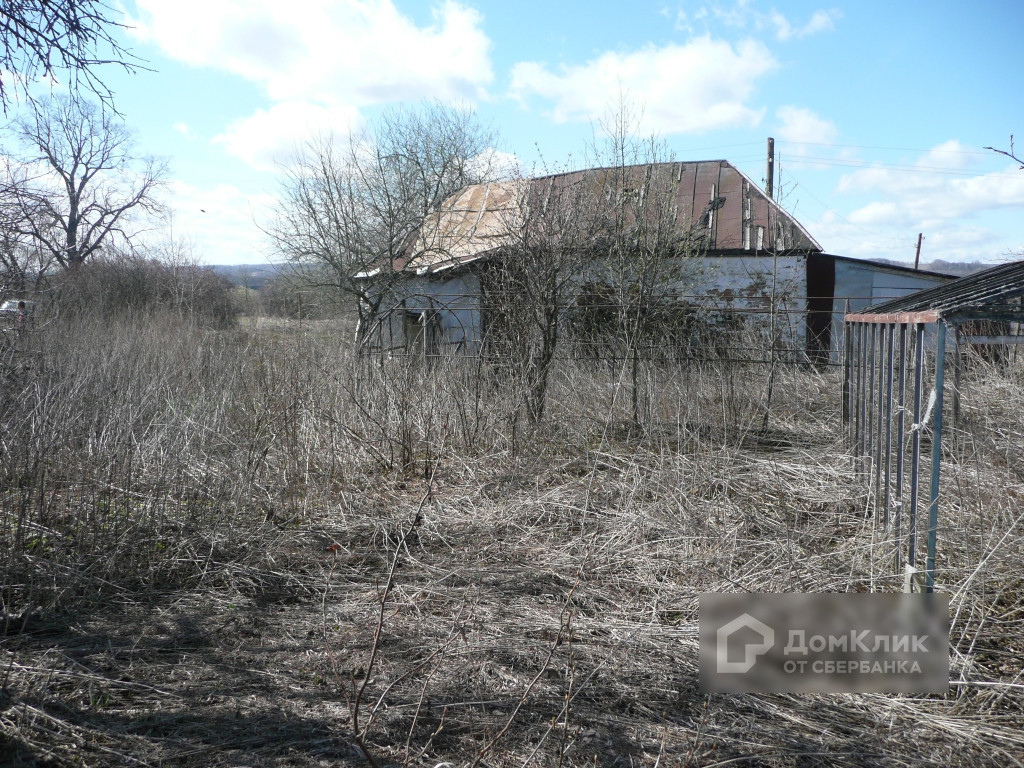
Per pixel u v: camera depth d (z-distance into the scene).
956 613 3.62
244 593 4.51
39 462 4.88
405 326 11.02
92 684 3.34
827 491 5.92
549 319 8.23
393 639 3.82
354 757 2.86
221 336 10.69
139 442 5.80
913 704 3.21
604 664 3.49
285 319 13.15
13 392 5.54
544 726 3.04
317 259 15.55
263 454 6.34
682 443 7.13
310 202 15.23
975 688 3.27
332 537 5.39
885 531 4.44
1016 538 4.11
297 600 4.43
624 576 4.62
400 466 7.09
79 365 7.25
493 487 6.50
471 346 8.69
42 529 4.64
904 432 4.24
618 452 7.12
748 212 16.39
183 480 5.51
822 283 15.71
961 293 4.49
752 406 8.52
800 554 4.60
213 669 3.54
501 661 3.56
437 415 7.64
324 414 7.31
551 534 5.39
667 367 8.56
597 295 9.48
